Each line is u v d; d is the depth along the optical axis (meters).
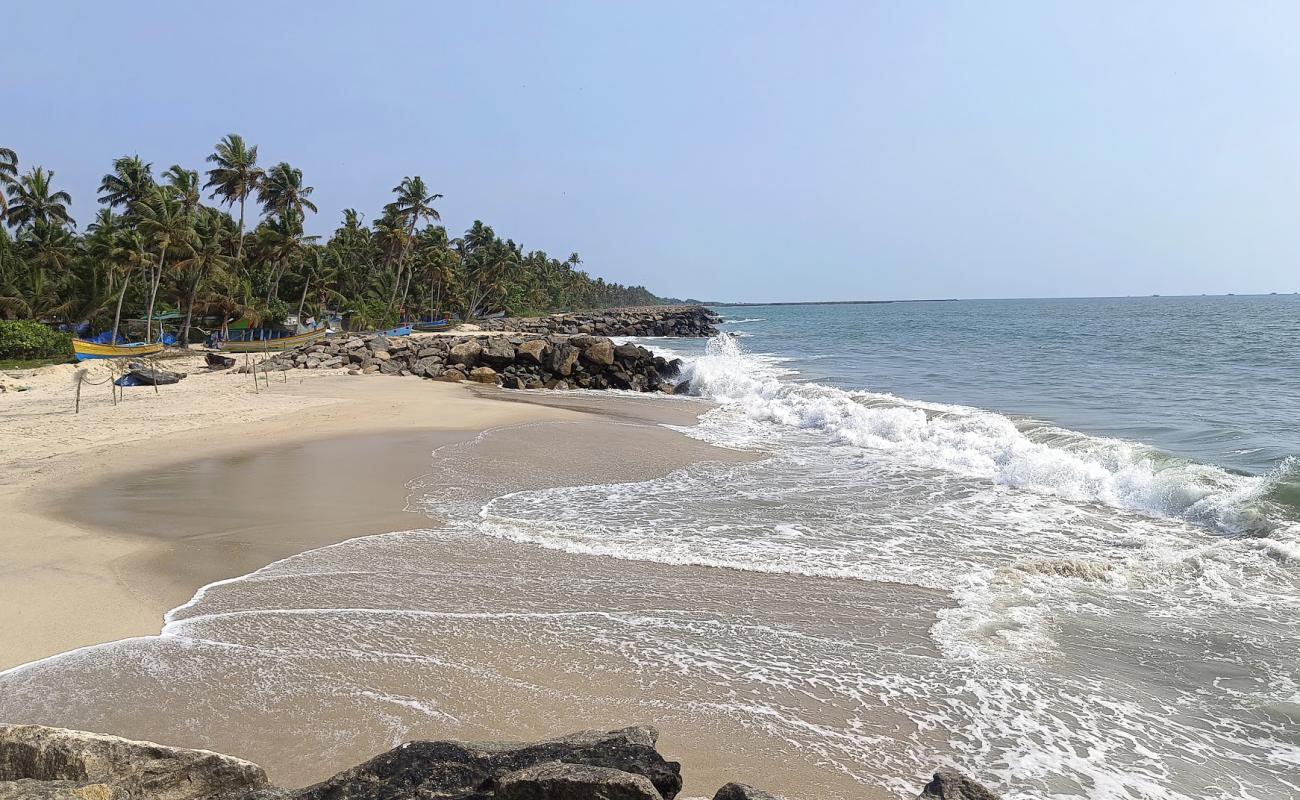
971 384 29.77
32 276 51.22
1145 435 18.05
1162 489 12.95
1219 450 16.06
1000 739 6.28
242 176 56.97
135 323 54.53
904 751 6.12
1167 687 7.11
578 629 8.37
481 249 99.69
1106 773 5.83
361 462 17.16
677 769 4.82
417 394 31.52
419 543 11.38
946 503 13.59
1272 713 6.63
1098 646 7.93
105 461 17.02
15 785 4.58
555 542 11.43
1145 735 6.34
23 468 16.27
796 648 7.94
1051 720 6.56
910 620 8.62
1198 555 10.32
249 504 13.54
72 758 5.10
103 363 38.31
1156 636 8.12
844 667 7.52
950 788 4.61
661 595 9.38
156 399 28.50
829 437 20.64
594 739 5.09
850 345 58.12
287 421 22.98
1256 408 21.33
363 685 7.10
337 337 54.88
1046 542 11.28
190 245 48.97
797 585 9.72
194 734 6.32
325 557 10.76
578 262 173.00
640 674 7.34
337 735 6.29
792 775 5.79
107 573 10.04
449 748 5.13
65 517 12.59
